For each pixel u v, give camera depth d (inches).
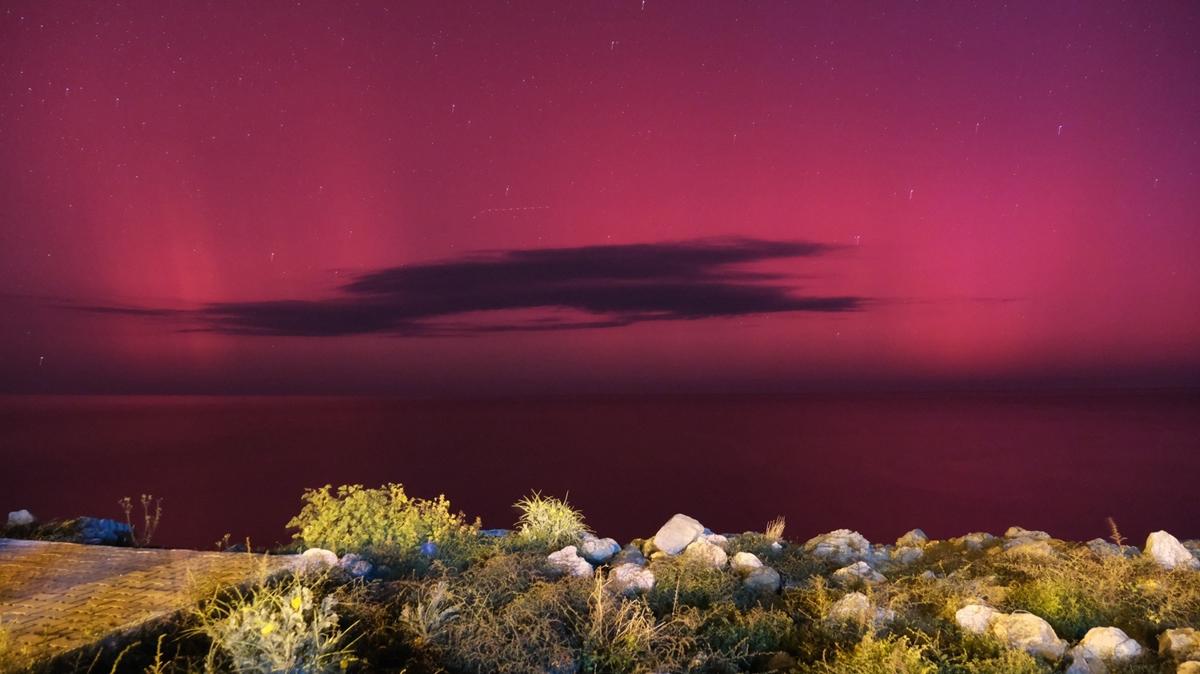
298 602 147.9
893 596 234.4
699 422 4815.5
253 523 1227.2
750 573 256.8
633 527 1267.2
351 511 259.4
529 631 179.2
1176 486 1817.2
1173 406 6963.6
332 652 151.9
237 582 182.1
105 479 1849.2
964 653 184.1
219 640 144.1
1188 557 274.2
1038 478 1973.4
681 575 243.8
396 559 237.3
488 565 239.1
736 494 1679.4
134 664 146.9
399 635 174.6
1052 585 236.4
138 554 210.7
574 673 171.3
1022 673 173.6
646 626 188.9
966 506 1514.5
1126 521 1368.1
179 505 1418.6
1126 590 239.9
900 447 2945.4
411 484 1825.8
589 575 244.5
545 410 7170.3
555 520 317.4
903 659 175.9
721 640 196.9
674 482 1891.0
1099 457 2527.1
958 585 245.8
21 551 212.8
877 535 1183.6
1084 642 196.5
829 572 282.2
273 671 137.9
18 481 1793.8
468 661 166.1
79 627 153.8
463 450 2778.1
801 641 201.5
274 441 3107.8
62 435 3400.6
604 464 2330.2
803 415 5866.1
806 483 1872.5
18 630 152.6
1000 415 5556.1
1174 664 184.2
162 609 163.2
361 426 4274.1
